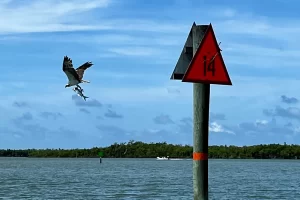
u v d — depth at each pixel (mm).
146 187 70500
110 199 53812
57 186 73375
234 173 122812
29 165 198500
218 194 59656
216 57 11008
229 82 11109
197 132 11109
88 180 89312
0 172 126812
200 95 11078
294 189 67438
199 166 11086
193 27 11242
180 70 11250
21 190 65938
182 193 60188
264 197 56375
